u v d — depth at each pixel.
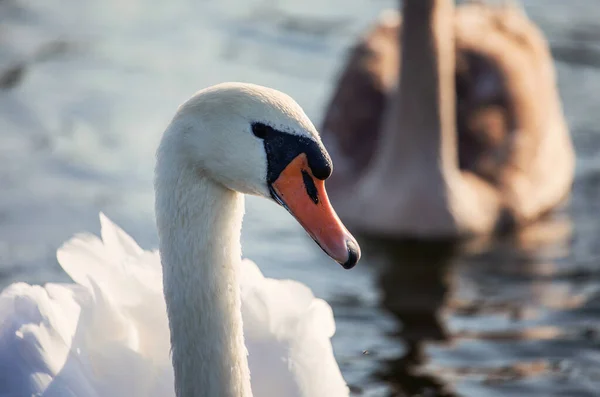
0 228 13.76
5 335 7.84
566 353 11.51
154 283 8.23
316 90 17.42
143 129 16.25
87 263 8.16
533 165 15.53
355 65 16.52
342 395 8.41
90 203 14.42
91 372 7.78
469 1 19.58
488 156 15.40
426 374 11.08
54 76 17.55
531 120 15.97
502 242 14.45
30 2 19.95
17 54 18.09
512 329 11.99
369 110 16.02
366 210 14.64
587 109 17.45
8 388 7.63
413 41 14.45
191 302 7.24
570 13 19.77
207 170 7.12
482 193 14.80
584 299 12.65
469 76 16.17
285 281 8.80
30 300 7.95
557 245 14.27
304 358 8.31
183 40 18.83
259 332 8.34
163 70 17.83
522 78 16.25
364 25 19.33
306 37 18.95
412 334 11.88
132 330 8.00
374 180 14.73
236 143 7.03
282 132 7.02
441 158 14.48
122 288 8.16
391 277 13.30
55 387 7.59
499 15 17.31
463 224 14.38
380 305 12.54
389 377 11.02
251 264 8.78
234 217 7.31
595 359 11.39
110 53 18.30
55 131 16.16
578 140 16.91
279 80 17.59
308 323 8.48
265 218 14.72
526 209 15.04
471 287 13.03
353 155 15.71
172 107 16.77
